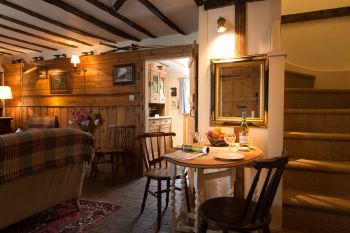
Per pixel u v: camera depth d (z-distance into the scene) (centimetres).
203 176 171
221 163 140
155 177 218
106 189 316
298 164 192
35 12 283
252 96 225
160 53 369
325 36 304
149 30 350
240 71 229
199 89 250
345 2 296
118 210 247
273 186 129
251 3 226
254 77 224
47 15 293
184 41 362
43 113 474
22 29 348
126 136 403
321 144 205
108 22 317
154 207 255
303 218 176
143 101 387
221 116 238
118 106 409
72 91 441
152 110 527
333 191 186
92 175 384
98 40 398
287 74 283
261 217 130
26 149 177
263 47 221
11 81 504
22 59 504
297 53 318
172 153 170
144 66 384
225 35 237
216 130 213
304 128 231
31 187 188
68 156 216
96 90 421
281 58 182
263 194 126
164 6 266
